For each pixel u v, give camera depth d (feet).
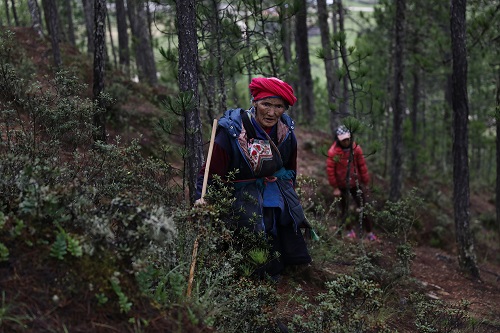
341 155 22.80
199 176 12.49
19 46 33.83
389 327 13.80
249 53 21.62
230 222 12.30
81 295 7.99
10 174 9.50
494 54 43.34
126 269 8.70
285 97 12.00
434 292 19.93
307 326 11.09
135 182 13.26
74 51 40.81
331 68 41.32
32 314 7.49
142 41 48.83
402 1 32.94
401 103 33.88
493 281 24.68
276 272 13.08
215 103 21.77
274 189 12.70
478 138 70.64
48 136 13.98
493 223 48.88
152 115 33.60
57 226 8.51
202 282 10.96
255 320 10.44
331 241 19.93
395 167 34.04
